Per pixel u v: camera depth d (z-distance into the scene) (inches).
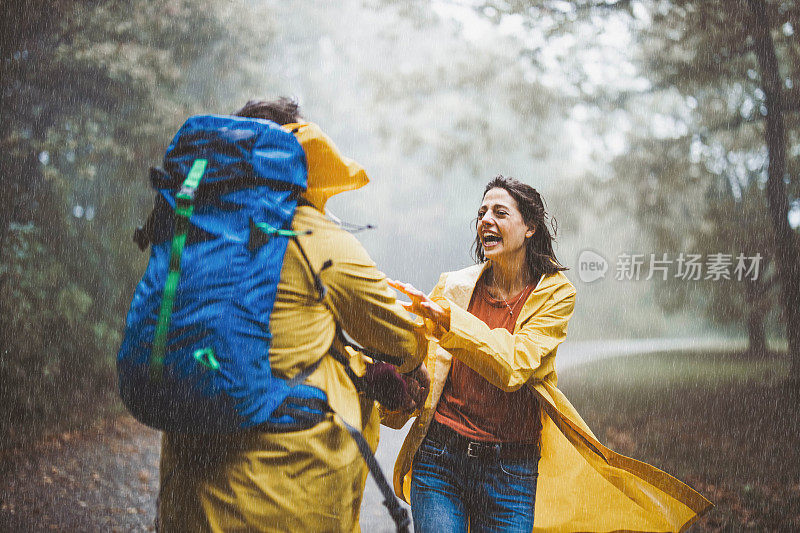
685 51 713.6
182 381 81.5
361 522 244.7
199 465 88.7
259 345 84.7
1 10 495.8
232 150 85.8
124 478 319.6
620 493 131.3
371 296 93.9
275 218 87.2
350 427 92.0
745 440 428.8
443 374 122.4
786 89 680.4
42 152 544.1
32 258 507.2
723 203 889.5
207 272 82.7
